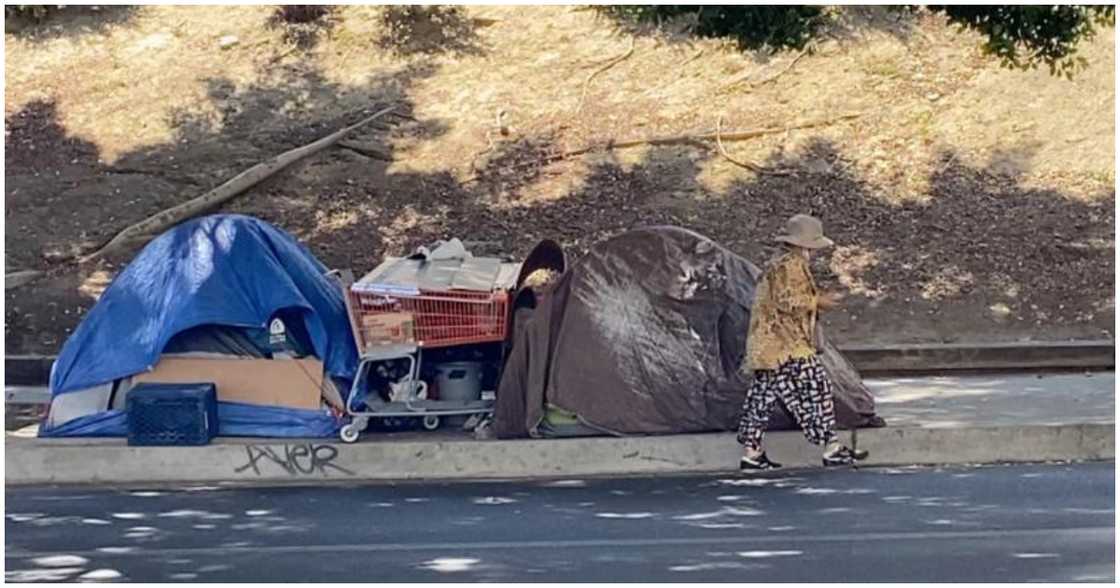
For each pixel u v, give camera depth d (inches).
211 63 883.4
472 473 441.1
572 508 393.4
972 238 709.3
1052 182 756.0
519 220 738.8
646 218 737.0
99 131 828.0
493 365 480.4
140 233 726.5
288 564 334.0
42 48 903.7
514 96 842.8
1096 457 455.2
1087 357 602.2
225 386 456.1
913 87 831.7
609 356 445.4
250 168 783.7
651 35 881.5
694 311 451.5
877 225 722.8
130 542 359.3
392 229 735.1
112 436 457.4
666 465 442.9
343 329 466.9
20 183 777.6
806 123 805.9
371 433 465.1
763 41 576.4
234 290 458.3
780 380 432.1
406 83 859.4
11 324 644.1
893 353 598.9
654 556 337.7
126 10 934.4
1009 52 597.6
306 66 876.6
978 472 435.5
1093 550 337.4
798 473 438.0
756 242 715.4
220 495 417.7
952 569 320.8
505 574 322.0
